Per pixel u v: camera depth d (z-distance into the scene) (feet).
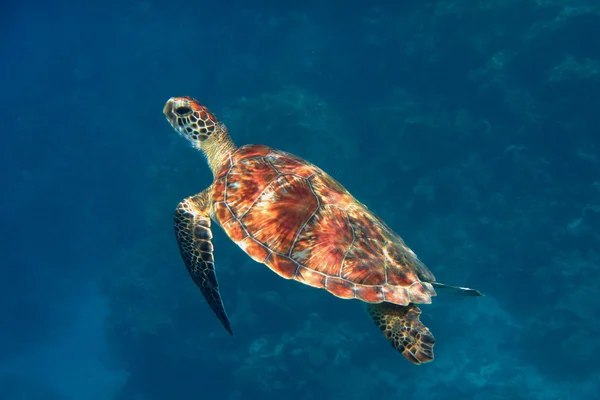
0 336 70.23
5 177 81.05
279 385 44.47
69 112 84.58
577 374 44.75
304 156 49.06
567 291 45.34
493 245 47.37
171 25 78.95
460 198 47.78
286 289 46.29
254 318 47.01
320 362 44.60
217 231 46.68
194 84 73.15
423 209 48.19
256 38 69.05
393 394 45.96
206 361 49.08
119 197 72.64
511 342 48.73
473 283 48.96
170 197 52.54
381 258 14.57
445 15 52.29
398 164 49.03
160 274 54.49
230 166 17.88
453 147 48.47
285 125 50.21
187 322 51.21
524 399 45.32
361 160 50.49
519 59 48.62
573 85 45.21
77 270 73.56
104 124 79.97
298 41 65.26
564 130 45.42
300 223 14.83
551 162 46.11
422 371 47.67
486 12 50.31
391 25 57.36
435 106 51.39
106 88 83.51
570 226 45.70
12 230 75.72
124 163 74.74
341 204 15.66
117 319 58.65
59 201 76.38
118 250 70.54
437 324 49.44
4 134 85.35
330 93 58.34
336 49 61.21
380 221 16.61
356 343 46.03
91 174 76.18
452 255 47.91
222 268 46.93
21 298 72.08
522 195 46.73
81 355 67.67
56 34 93.81
